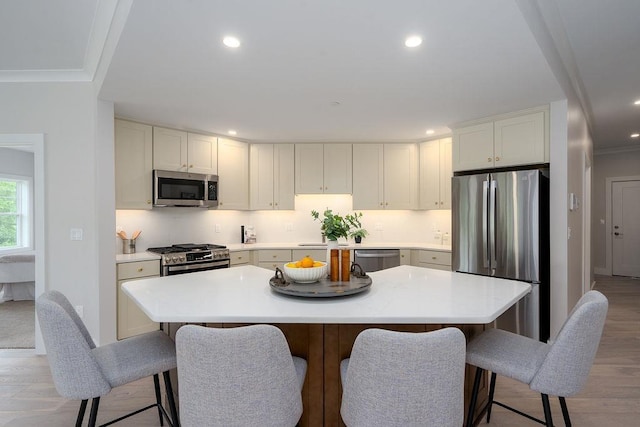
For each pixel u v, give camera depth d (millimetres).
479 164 3514
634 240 6293
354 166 4562
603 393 2391
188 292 1851
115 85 2633
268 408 1202
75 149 3006
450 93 2811
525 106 3143
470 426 1831
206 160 4074
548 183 3131
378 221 4902
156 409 2213
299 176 4562
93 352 1646
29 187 6008
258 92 2777
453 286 1975
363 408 1210
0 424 2051
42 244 2963
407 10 1666
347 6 1633
